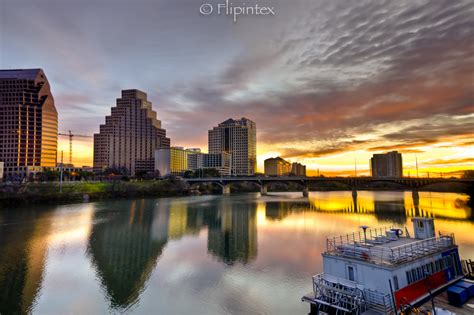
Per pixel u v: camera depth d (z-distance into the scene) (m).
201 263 42.44
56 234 61.62
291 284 34.31
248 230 66.69
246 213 96.38
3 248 50.75
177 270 39.81
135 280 36.44
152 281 36.03
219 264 41.88
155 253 48.06
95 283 35.62
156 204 123.25
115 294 32.53
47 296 32.12
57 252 48.62
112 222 77.06
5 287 34.44
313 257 44.53
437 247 27.97
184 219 83.38
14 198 103.94
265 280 35.69
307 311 28.03
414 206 118.12
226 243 54.41
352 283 23.67
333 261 26.03
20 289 33.91
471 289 23.36
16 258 45.31
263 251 48.34
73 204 116.56
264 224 74.69
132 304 30.08
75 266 41.78
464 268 30.22
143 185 171.88
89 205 114.62
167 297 31.69
